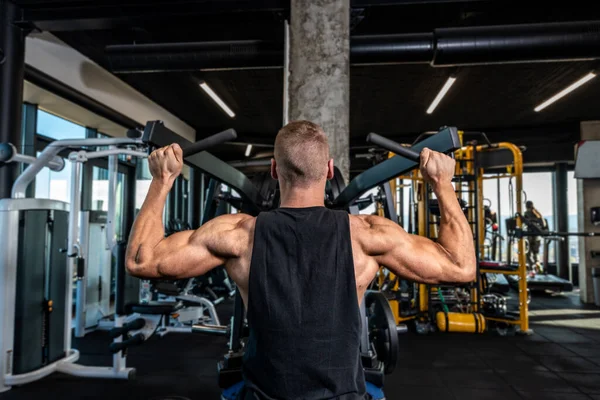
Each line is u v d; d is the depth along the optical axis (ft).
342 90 6.36
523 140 20.85
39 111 12.98
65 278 9.32
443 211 2.67
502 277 18.29
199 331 5.00
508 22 10.89
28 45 10.52
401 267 2.55
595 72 13.50
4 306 7.91
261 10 8.73
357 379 2.29
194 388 8.13
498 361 10.08
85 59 12.90
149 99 16.83
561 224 24.22
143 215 2.64
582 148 11.92
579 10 10.19
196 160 3.26
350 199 4.06
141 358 10.05
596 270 18.10
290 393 2.18
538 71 13.60
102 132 16.10
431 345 11.52
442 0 8.39
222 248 2.52
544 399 7.80
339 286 2.31
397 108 17.80
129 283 11.72
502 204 26.18
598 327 13.83
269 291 2.27
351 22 8.95
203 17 9.27
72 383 8.30
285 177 2.59
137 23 9.37
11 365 8.02
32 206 8.36
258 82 14.76
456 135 2.68
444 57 9.06
